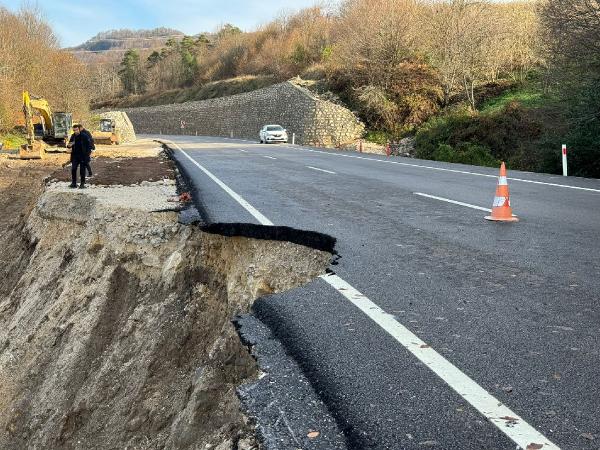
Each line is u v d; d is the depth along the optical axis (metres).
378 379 3.44
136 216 9.77
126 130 53.19
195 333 6.96
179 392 6.23
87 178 15.95
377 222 8.27
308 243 7.02
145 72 110.81
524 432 2.81
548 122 22.00
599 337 3.94
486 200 10.43
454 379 3.39
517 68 37.12
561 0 20.89
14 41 49.44
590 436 2.76
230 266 7.43
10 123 42.03
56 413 7.82
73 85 57.19
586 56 20.42
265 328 4.52
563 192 11.37
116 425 6.51
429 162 20.75
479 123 27.72
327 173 16.20
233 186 12.95
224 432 3.76
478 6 37.22
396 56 41.59
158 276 8.64
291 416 3.14
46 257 11.77
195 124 76.06
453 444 2.74
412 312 4.52
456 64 36.34
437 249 6.58
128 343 7.64
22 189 22.67
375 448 2.76
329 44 58.03
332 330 4.22
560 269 5.62
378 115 41.50
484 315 4.41
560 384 3.28
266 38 77.50
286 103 50.06
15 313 10.95
